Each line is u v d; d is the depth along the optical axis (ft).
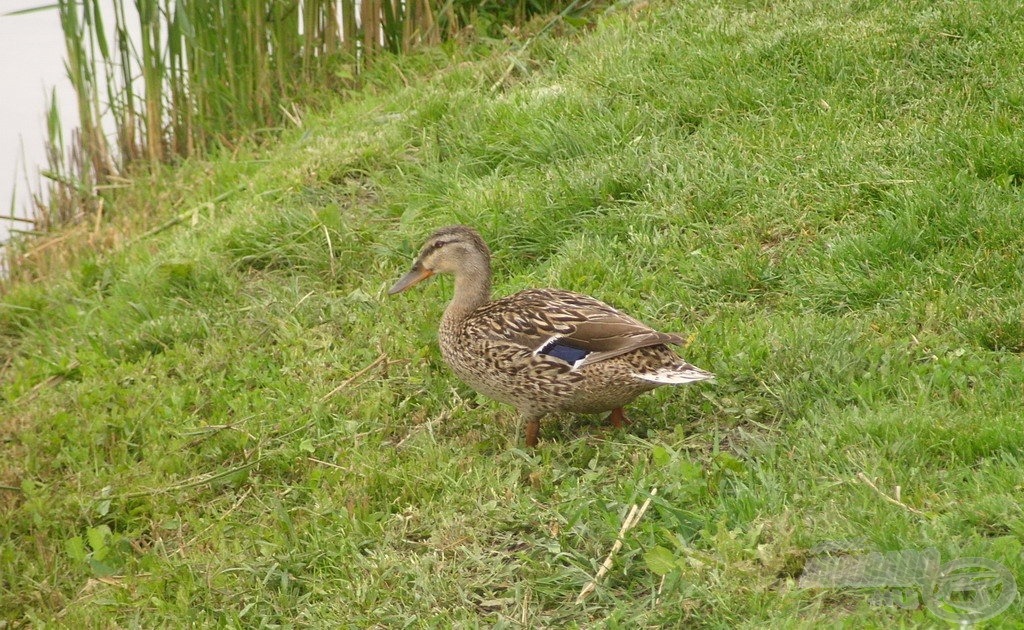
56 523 23.58
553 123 34.19
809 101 33.06
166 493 23.91
